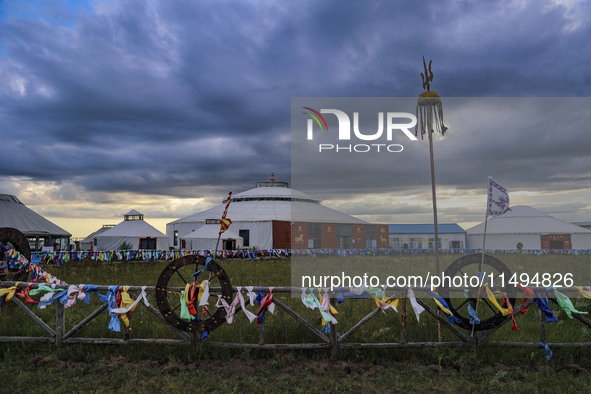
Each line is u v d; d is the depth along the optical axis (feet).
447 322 19.57
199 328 18.98
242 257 108.17
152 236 133.08
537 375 17.07
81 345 19.70
